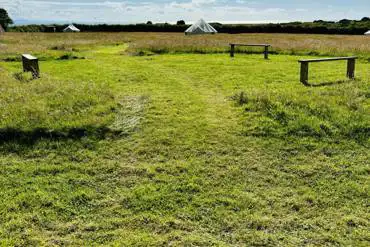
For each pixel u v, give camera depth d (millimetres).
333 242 4098
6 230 4250
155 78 12758
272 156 6191
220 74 13578
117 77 12953
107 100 8867
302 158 6117
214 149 6438
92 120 7324
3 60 17922
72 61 17828
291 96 8789
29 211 4664
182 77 13031
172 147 6508
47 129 6891
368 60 17906
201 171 5715
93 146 6508
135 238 4141
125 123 7484
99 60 18281
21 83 10758
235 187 5270
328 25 62344
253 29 61469
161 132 7078
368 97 9172
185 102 9094
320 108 7910
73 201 4895
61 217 4547
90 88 9891
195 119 7773
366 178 5492
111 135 6930
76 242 4078
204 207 4785
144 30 67188
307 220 4512
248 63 16781
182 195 5051
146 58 19141
